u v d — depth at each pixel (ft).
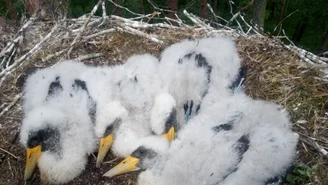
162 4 8.39
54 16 6.19
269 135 4.42
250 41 5.69
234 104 4.64
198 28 5.93
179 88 4.97
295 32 9.87
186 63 5.07
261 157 4.34
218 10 8.68
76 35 5.79
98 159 4.62
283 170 4.45
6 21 6.59
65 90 4.88
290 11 9.48
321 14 9.24
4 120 4.96
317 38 9.68
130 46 5.74
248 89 5.25
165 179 4.33
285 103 5.09
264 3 7.04
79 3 7.78
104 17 5.93
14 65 5.36
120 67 5.21
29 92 4.97
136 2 7.70
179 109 4.91
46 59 5.51
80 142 4.65
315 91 5.17
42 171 4.54
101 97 4.92
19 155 4.72
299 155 4.69
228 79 5.07
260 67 5.44
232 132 4.42
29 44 5.74
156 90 4.99
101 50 5.72
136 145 4.57
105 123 4.69
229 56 5.16
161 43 5.74
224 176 4.24
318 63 5.48
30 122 4.48
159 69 5.15
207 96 4.91
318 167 4.59
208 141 4.36
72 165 4.58
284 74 5.33
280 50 5.59
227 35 5.80
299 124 4.93
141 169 4.46
